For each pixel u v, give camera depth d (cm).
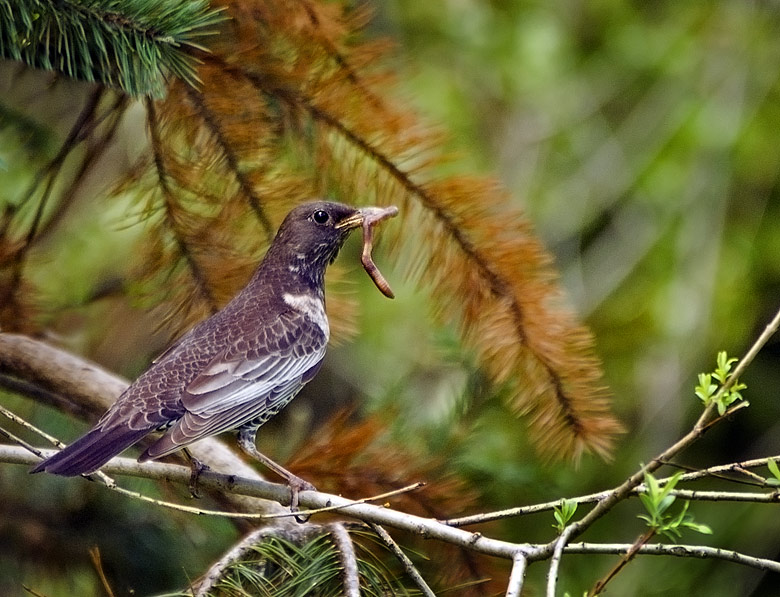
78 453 794
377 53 906
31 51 792
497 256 910
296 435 1208
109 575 1023
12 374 949
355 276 1509
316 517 861
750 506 1652
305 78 895
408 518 742
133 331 1116
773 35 1983
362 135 903
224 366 898
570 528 692
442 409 1063
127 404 859
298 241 960
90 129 959
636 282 1845
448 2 1961
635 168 1919
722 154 1883
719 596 1590
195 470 837
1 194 1184
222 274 960
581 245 1903
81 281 1305
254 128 901
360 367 1591
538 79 1955
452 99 1891
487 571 906
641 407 1741
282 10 889
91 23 764
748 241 1859
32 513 1018
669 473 1662
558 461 1034
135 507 1030
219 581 749
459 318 924
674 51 1989
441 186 909
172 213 935
